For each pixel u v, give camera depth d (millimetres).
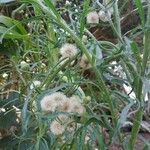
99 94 238
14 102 272
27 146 259
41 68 263
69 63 208
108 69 207
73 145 214
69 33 200
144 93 197
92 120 197
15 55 281
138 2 182
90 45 207
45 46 258
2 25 258
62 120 203
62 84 210
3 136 289
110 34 355
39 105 205
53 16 200
